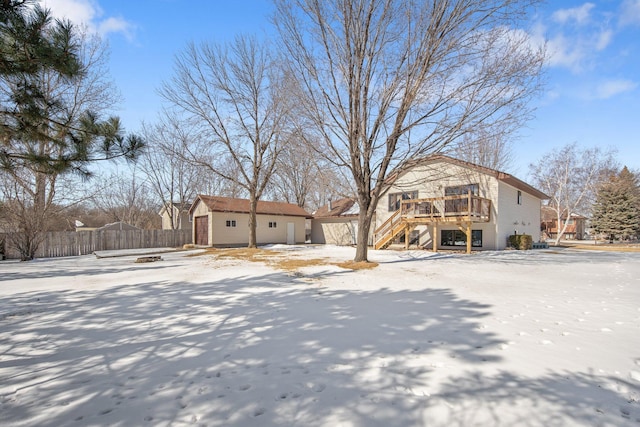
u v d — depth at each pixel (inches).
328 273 372.8
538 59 352.2
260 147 791.7
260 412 96.7
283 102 513.3
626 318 191.5
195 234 965.8
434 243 700.7
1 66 187.3
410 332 167.5
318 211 1208.2
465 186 738.2
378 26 395.5
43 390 111.0
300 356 138.2
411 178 820.0
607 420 91.8
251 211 804.0
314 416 94.3
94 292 269.3
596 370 123.3
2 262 559.2
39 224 612.4
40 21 187.8
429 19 377.1
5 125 208.7
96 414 96.4
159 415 95.7
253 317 195.5
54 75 215.0
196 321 187.8
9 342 156.1
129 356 139.4
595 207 1348.4
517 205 805.2
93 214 1587.1
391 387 111.1
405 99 396.5
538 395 105.0
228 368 127.2
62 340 158.4
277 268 414.3
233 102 745.0
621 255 634.2
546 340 154.9
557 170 1094.4
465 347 146.7
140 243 874.1
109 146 245.3
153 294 260.1
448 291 271.4
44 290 279.6
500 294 259.8
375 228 886.4
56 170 233.0
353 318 193.2
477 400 102.3
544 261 502.0
